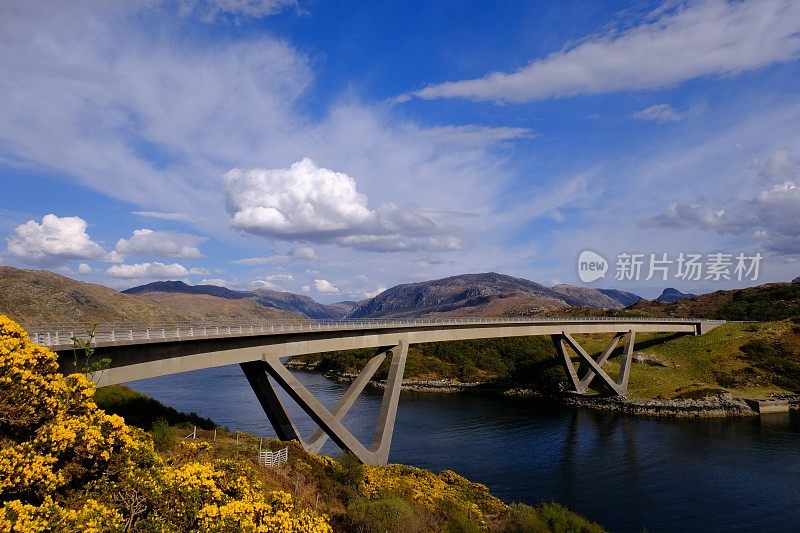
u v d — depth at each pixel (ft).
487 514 117.39
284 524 65.98
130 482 56.03
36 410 55.72
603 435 215.51
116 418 61.52
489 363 373.61
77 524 44.50
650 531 122.72
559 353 300.61
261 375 136.67
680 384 294.25
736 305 481.46
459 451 189.57
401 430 221.46
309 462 114.93
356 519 89.81
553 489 150.71
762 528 124.36
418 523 93.97
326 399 293.64
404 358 186.91
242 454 102.12
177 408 236.02
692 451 190.70
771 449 192.95
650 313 527.81
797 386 282.36
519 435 214.90
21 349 57.88
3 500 46.83
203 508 58.65
